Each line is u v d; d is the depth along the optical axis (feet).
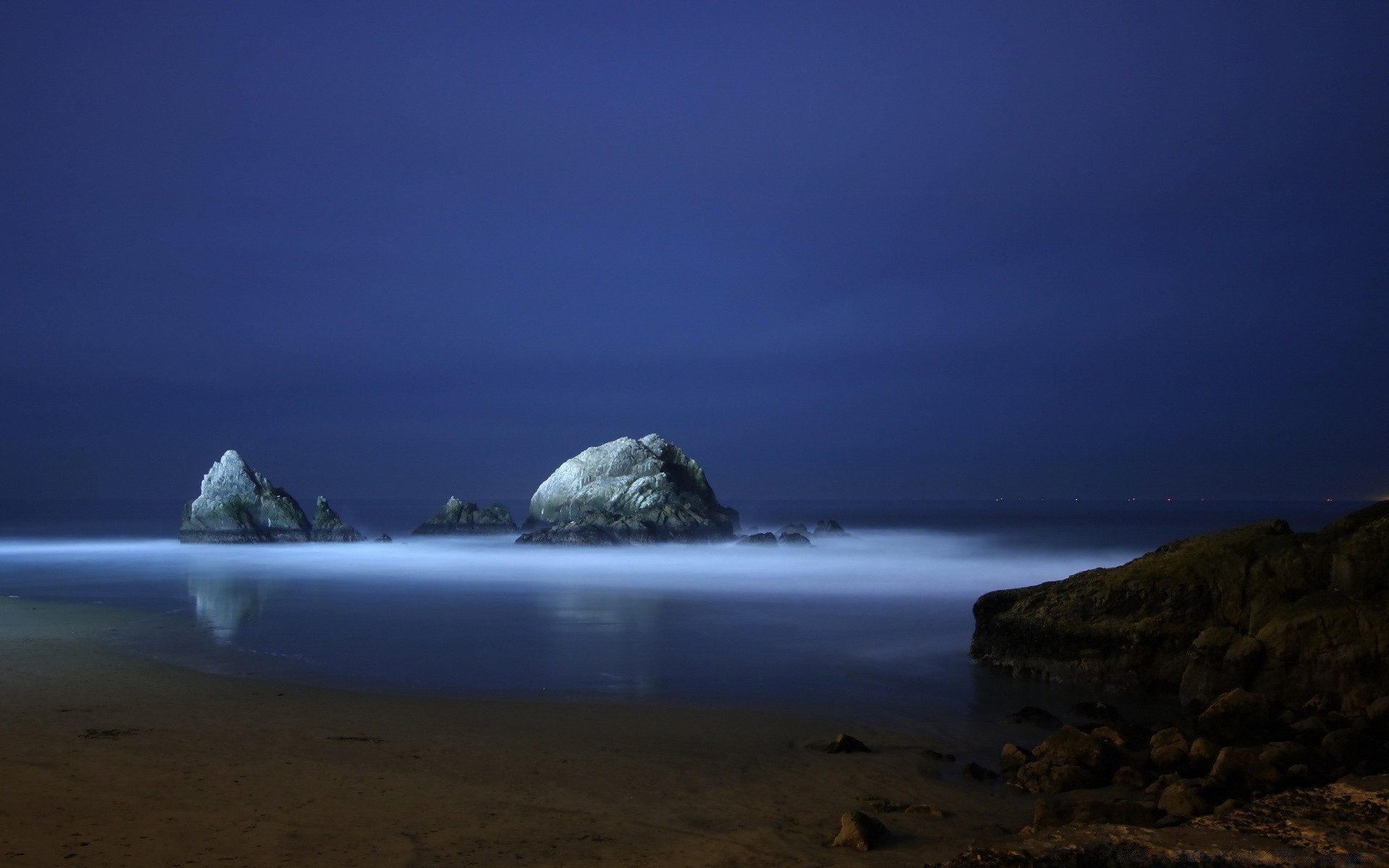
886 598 109.70
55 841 27.94
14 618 87.15
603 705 53.67
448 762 40.11
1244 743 43.75
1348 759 39.93
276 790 34.65
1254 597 57.21
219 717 48.08
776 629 84.94
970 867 26.25
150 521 403.75
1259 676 53.52
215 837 28.96
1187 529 302.66
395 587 122.62
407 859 27.53
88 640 73.87
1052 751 40.32
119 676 58.75
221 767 37.81
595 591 118.93
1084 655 60.44
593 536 194.49
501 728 47.39
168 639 75.20
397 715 50.03
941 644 76.48
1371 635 51.13
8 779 34.65
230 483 223.92
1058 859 26.16
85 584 125.80
